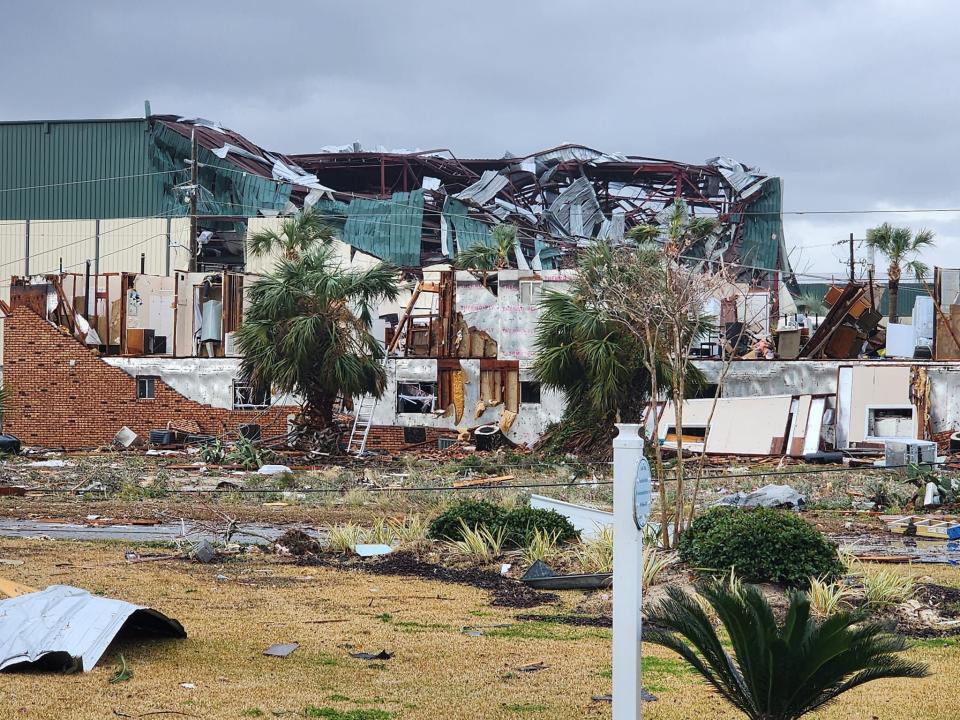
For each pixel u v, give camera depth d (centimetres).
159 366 7962
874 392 6838
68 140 15775
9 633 1722
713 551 2431
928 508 4275
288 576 2645
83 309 8331
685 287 3234
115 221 14312
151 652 1803
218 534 3309
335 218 15275
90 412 8038
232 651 1839
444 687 1645
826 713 1549
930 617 2217
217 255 15462
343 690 1612
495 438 7438
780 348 7894
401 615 2206
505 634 2042
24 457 6656
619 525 1280
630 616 1275
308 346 6481
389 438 7612
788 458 6450
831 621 1330
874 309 8256
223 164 15288
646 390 6544
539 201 17338
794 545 2403
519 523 3028
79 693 1535
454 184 17125
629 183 17362
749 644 1362
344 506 4266
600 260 5853
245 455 6134
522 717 1497
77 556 2853
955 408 6806
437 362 7631
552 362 6525
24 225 14412
